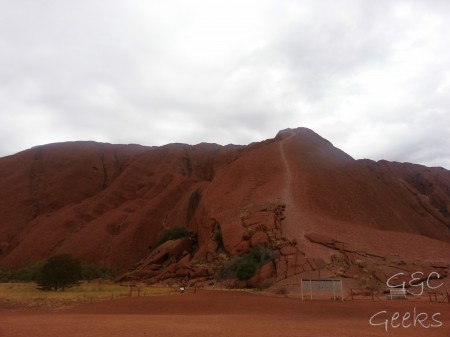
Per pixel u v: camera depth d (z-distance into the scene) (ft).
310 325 41.19
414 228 175.42
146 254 195.52
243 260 111.65
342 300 70.08
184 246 151.43
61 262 104.06
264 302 66.13
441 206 230.07
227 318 47.73
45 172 275.18
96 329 37.04
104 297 77.82
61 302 70.44
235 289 97.86
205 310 58.65
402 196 210.18
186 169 283.79
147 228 208.44
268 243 115.85
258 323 42.47
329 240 113.19
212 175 276.62
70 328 37.83
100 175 286.46
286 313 54.44
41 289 102.78
